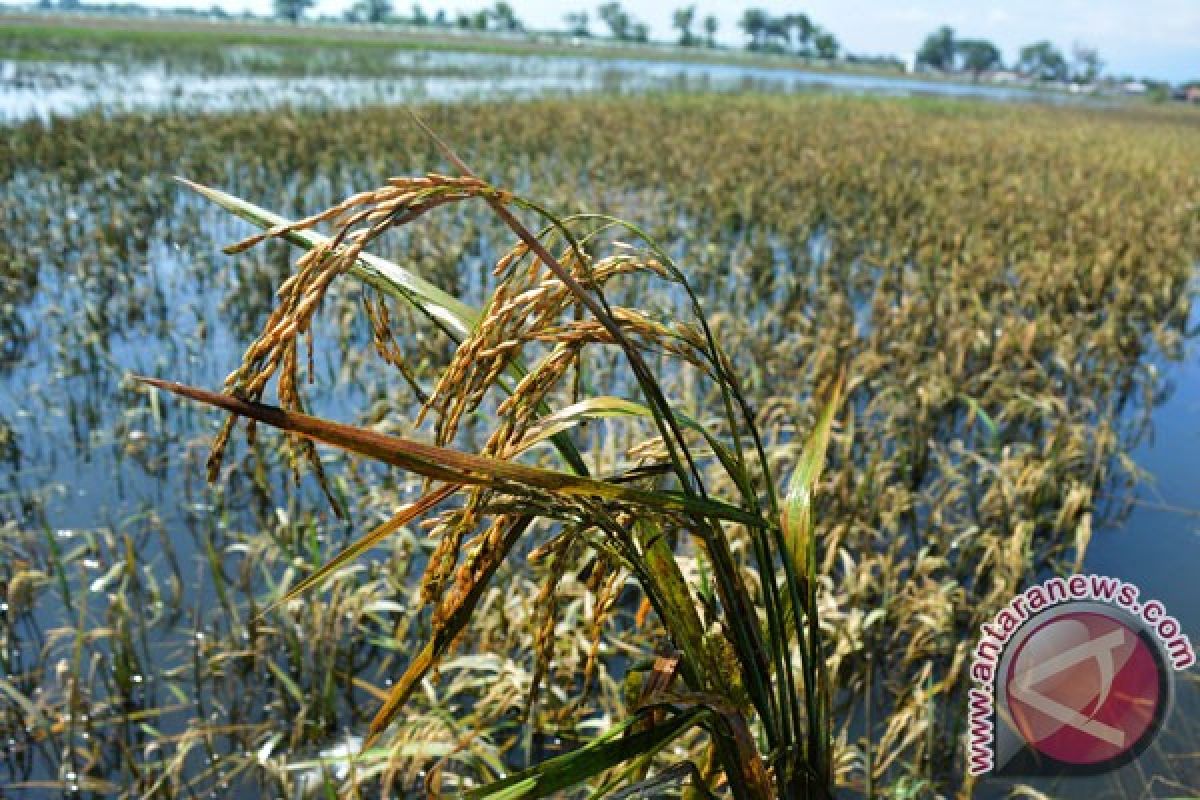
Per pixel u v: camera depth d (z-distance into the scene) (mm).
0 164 13781
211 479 1111
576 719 3537
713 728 1495
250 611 4238
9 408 6441
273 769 3271
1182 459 6270
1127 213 13945
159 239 10859
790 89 54938
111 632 3826
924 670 3510
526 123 21219
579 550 3850
